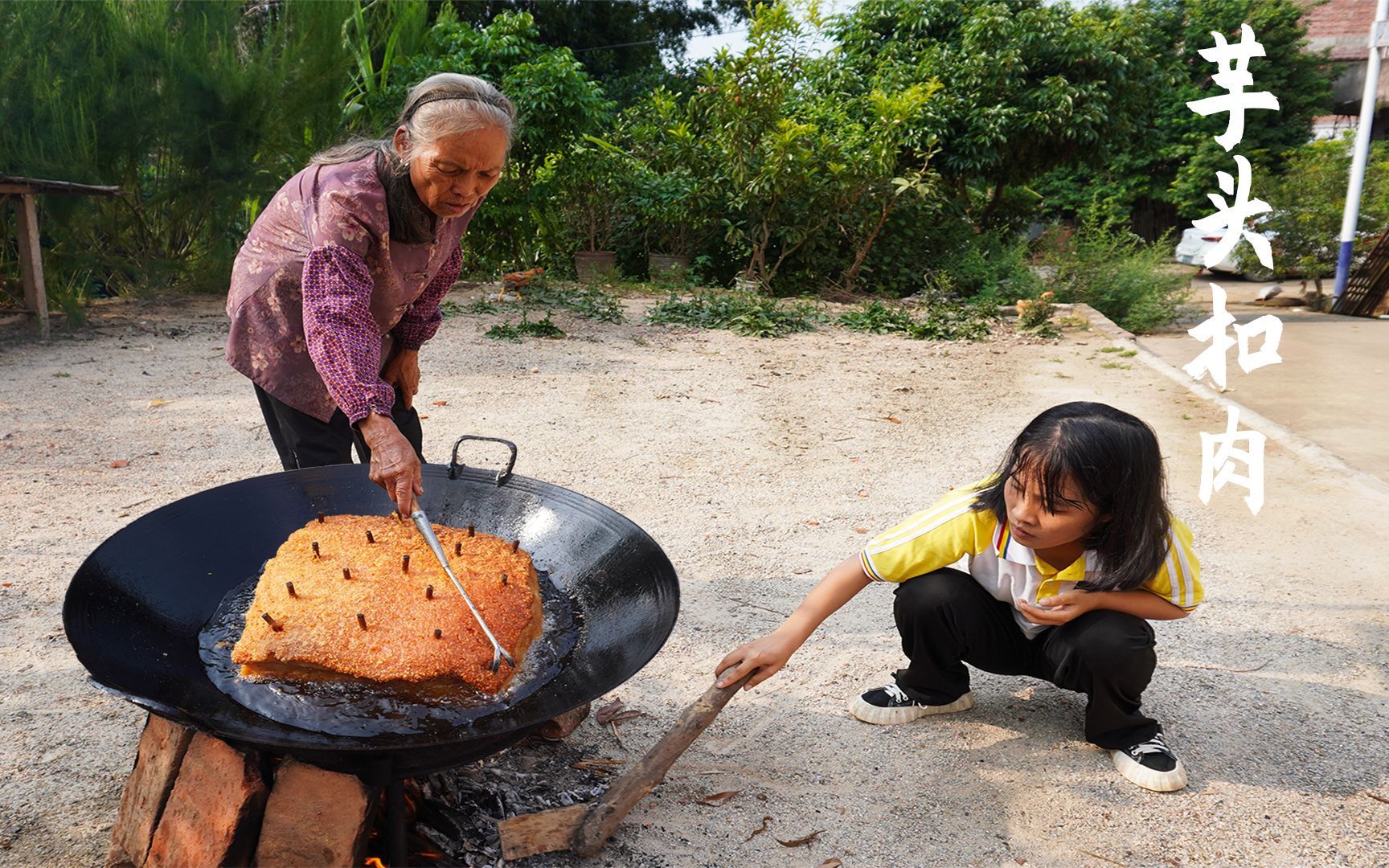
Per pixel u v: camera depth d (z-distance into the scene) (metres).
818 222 12.06
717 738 2.54
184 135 8.68
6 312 7.43
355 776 1.76
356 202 2.17
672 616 1.83
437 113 2.05
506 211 11.48
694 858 2.07
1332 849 2.15
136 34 8.38
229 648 1.89
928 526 2.39
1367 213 13.02
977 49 12.91
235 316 2.49
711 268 13.21
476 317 9.07
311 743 1.51
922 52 13.49
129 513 3.93
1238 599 3.46
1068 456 2.02
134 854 1.89
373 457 2.02
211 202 9.17
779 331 9.14
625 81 23.95
